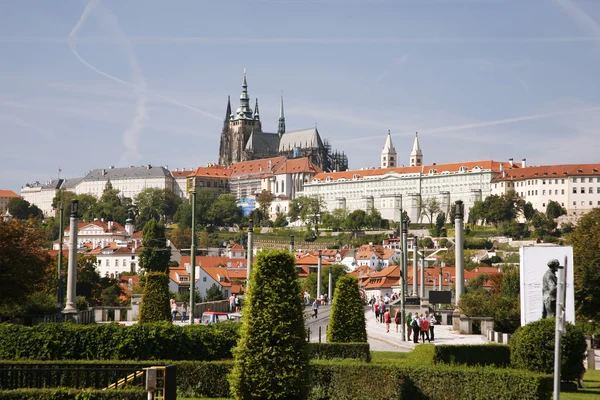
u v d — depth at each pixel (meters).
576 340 58.50
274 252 49.06
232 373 48.56
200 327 59.41
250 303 48.56
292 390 47.78
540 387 49.12
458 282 116.06
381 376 52.50
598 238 118.50
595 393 58.50
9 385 48.50
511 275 148.12
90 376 50.59
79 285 126.00
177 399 53.00
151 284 88.00
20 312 102.50
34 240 105.81
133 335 58.16
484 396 49.66
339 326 75.56
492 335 95.56
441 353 60.34
